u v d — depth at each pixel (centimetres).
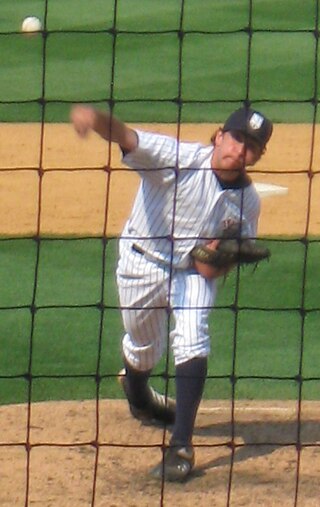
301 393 1978
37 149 3941
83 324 2498
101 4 6838
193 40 5997
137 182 3588
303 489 1772
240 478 1806
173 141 1761
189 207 1775
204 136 4241
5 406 2098
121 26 6275
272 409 2088
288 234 3114
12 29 6262
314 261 2866
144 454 1895
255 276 2755
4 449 1908
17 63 5594
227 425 2020
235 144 1758
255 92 5025
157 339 1903
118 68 5478
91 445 1772
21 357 2339
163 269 1819
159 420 2008
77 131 1709
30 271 2808
